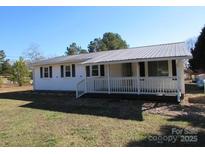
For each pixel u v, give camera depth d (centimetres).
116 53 2011
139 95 1538
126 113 1134
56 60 2475
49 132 844
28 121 1041
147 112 1138
